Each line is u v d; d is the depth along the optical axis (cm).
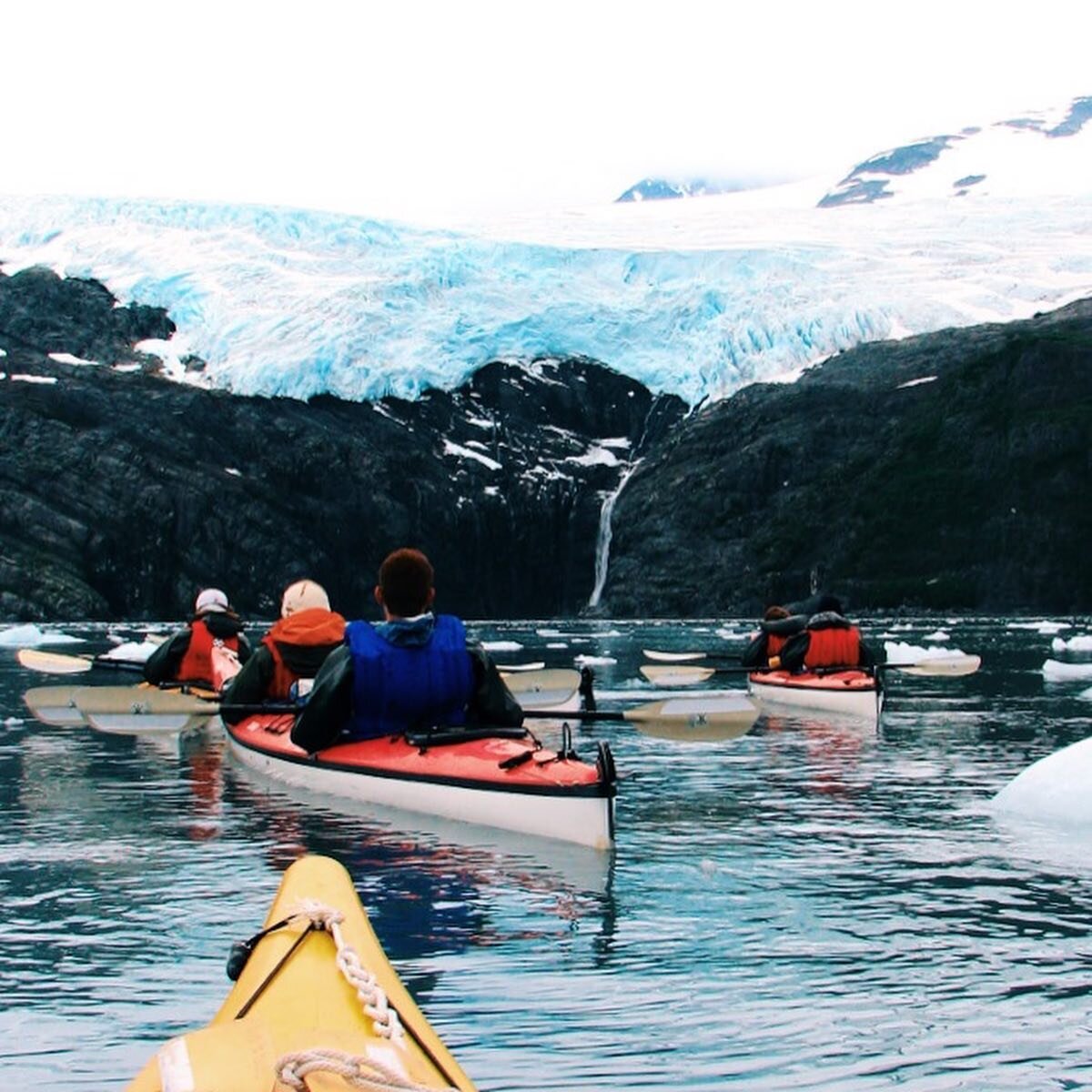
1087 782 828
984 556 5475
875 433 6194
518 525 6662
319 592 1120
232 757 1147
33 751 1211
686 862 690
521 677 1317
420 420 6631
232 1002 297
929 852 715
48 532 5356
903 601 5478
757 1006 452
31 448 5562
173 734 1343
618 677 2098
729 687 1873
